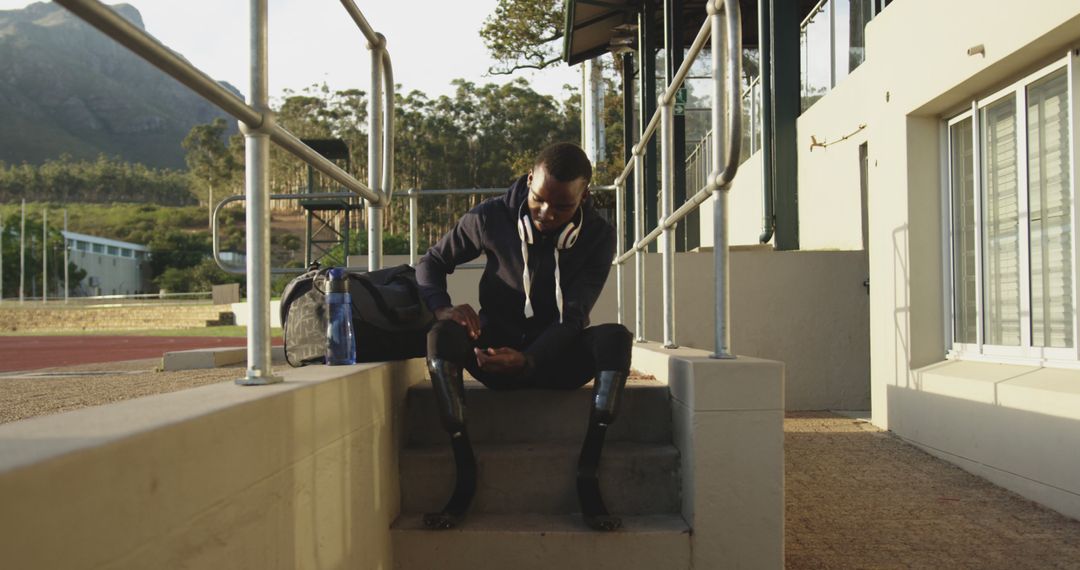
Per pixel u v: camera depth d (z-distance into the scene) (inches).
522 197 106.7
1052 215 156.9
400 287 110.7
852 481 159.3
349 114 2472.9
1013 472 150.7
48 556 33.1
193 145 3882.9
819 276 269.3
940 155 199.9
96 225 4069.9
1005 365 169.6
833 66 313.3
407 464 102.0
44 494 32.9
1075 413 132.1
